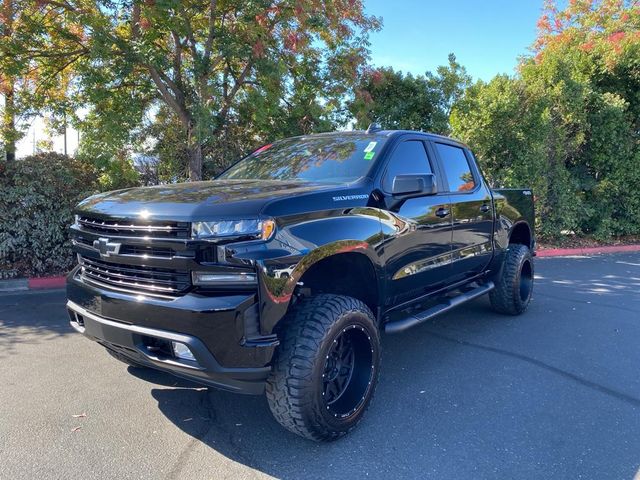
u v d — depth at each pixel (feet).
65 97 29.81
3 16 24.84
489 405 12.18
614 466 9.62
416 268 13.32
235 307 8.78
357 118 36.32
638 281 28.19
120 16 26.35
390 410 11.87
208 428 10.93
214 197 9.85
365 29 32.81
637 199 43.83
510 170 38.27
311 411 9.54
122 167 28.60
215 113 29.78
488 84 39.17
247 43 27.89
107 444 10.19
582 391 13.04
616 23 63.36
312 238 9.86
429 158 14.97
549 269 32.22
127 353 10.26
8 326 18.37
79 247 11.09
